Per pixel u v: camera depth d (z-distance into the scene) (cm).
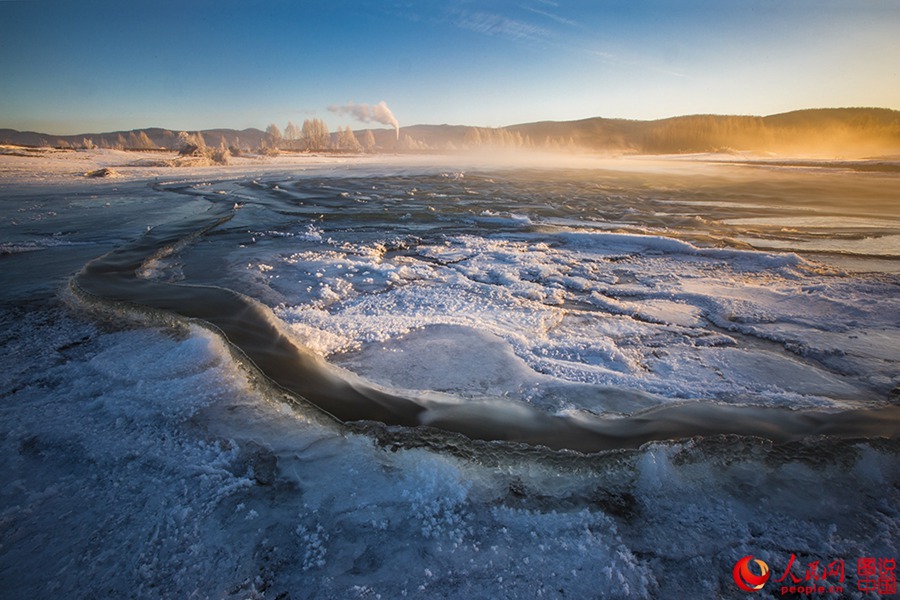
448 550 211
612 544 215
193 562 202
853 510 235
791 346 434
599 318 504
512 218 1158
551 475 258
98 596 188
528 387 352
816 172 2519
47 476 252
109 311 494
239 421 301
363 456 270
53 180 2003
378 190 1780
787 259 714
